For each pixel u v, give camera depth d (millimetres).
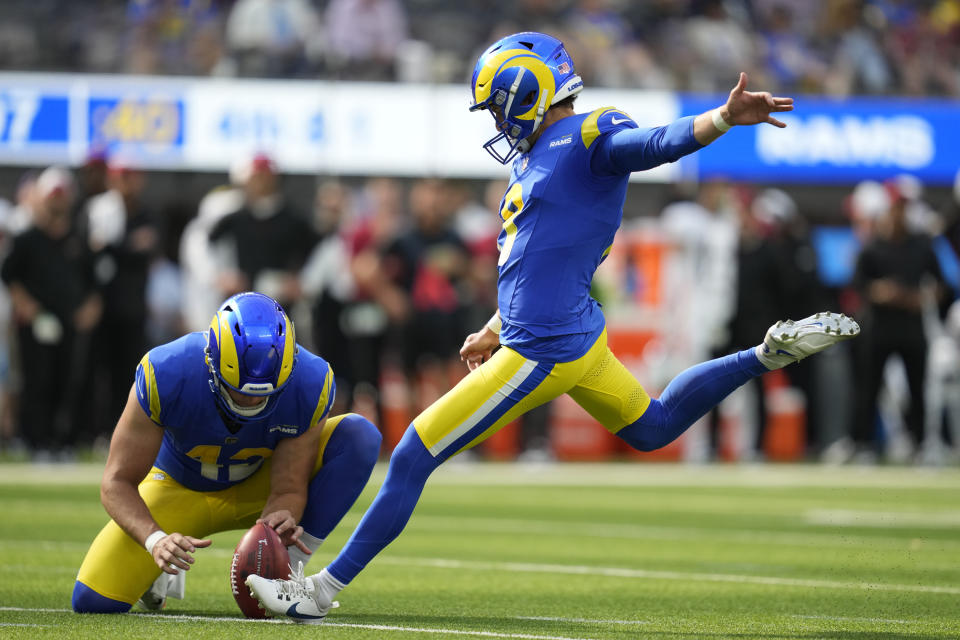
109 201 42812
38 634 13773
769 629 15164
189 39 63625
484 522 29594
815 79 68125
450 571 21062
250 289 41781
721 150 58031
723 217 47969
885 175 59031
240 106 56031
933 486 39844
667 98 58969
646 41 68812
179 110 55688
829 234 59156
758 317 46344
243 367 14320
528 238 15047
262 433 15531
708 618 16078
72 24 65062
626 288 49375
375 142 56875
